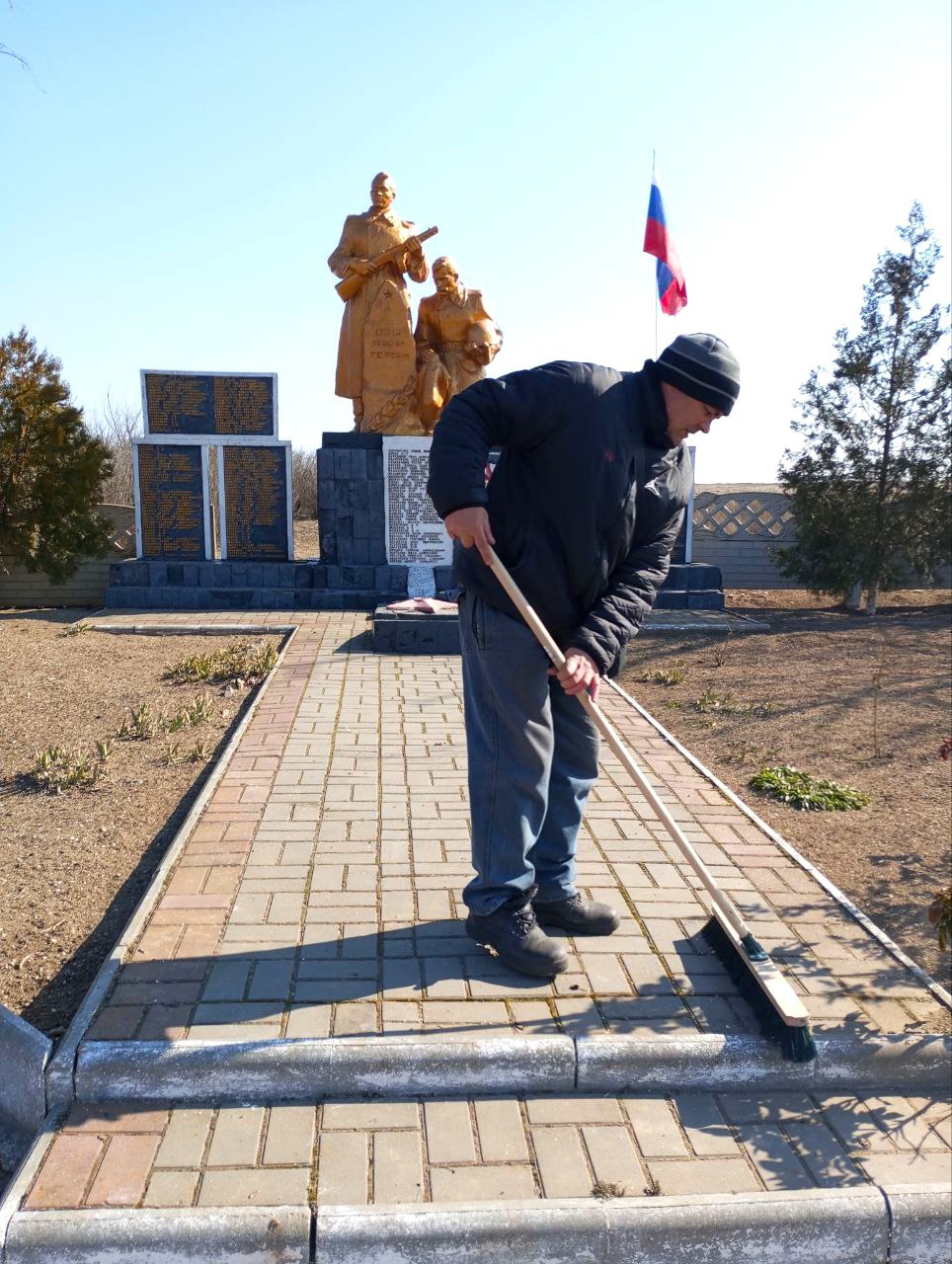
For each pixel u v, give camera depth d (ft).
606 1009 9.47
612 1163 7.85
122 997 9.46
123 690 25.21
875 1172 7.88
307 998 9.52
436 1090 8.61
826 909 12.16
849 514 41.19
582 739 10.71
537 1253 7.18
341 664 28.43
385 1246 7.06
